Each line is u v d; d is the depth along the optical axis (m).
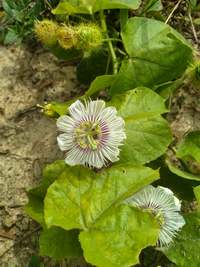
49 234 0.15
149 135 0.16
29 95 0.22
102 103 0.15
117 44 0.22
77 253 0.16
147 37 0.18
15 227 0.20
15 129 0.21
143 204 0.15
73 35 0.17
